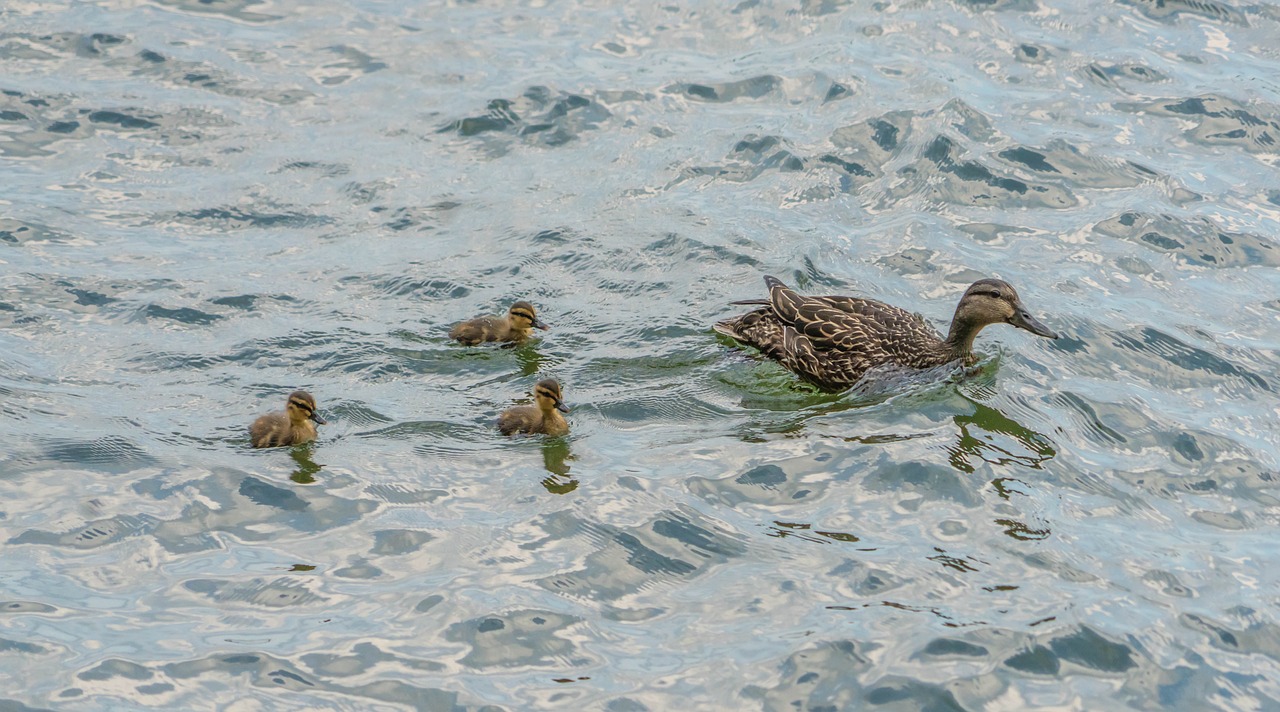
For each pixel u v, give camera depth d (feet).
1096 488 37.60
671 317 47.26
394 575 33.73
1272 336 45.88
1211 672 30.30
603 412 41.68
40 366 43.21
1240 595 32.99
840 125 60.08
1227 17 68.80
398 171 57.41
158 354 44.24
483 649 31.09
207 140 59.31
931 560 34.24
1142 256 50.98
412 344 45.37
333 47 67.56
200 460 38.60
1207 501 37.11
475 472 38.32
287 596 32.89
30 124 59.52
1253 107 60.70
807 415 41.81
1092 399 42.34
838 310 44.96
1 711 28.86
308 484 37.55
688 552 34.71
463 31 69.46
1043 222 53.31
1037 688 29.71
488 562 34.22
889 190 55.72
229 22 69.62
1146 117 60.49
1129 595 32.89
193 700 29.35
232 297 47.78
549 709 29.17
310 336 45.55
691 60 66.49
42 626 31.60
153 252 50.78
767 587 33.30
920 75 63.93
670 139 59.88
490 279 49.44
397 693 29.68
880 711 29.04
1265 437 40.24
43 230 51.65
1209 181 55.77
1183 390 42.93
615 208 54.65
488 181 56.90
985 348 46.06
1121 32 67.77
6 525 35.32
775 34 68.90
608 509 36.40
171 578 33.53
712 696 29.58
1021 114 60.49
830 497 37.06
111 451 38.81
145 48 66.33
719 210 54.39
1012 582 33.37
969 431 40.55
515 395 42.55
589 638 31.55
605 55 67.05
